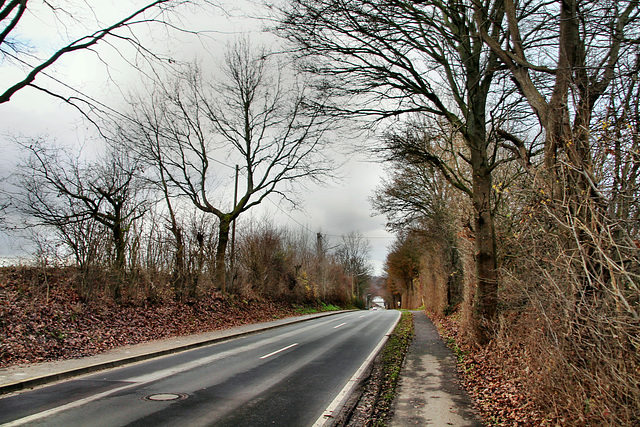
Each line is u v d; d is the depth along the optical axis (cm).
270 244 3259
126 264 1775
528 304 676
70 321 1312
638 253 405
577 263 482
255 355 1191
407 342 1446
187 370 948
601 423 391
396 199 2492
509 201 1191
